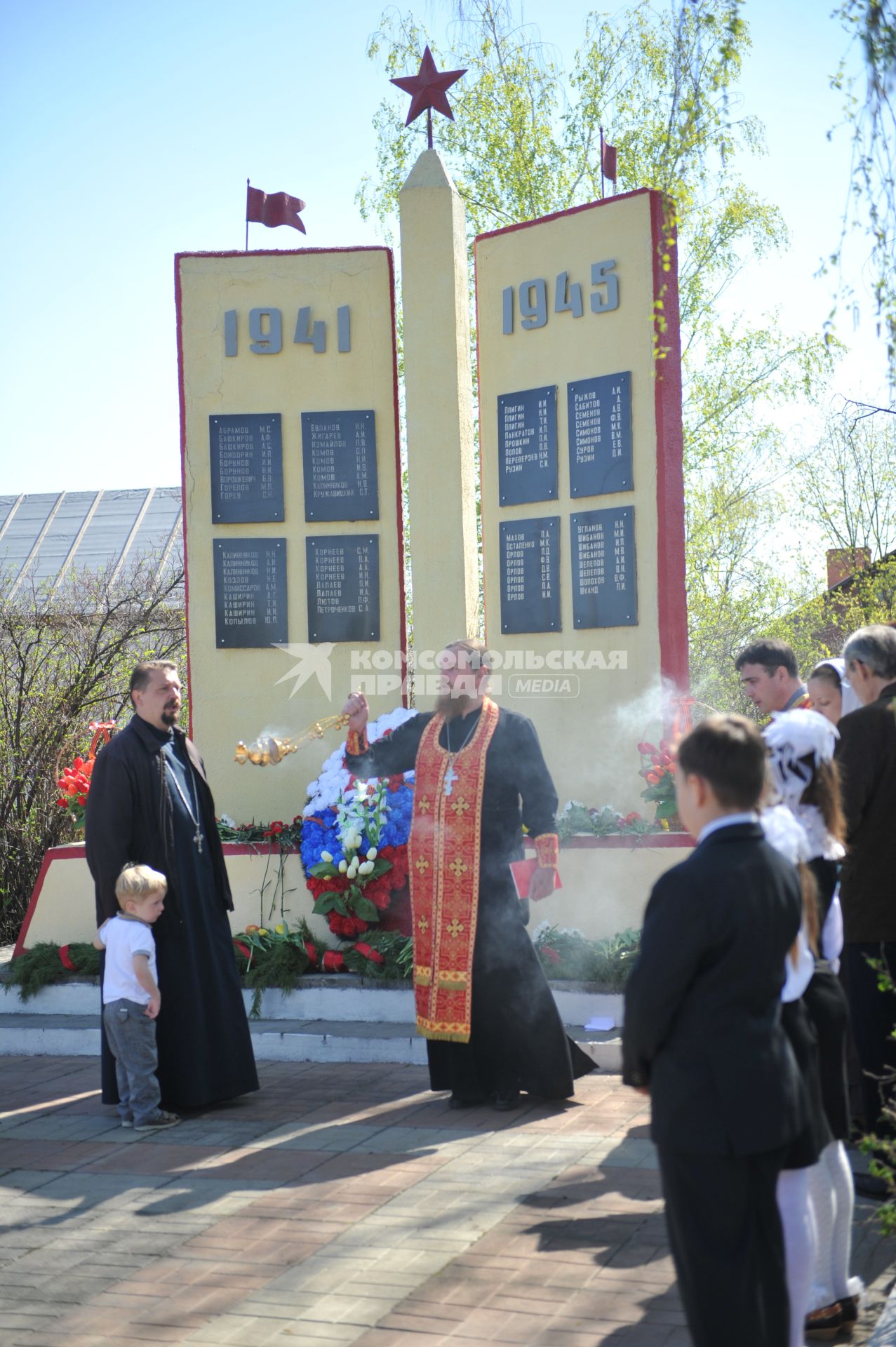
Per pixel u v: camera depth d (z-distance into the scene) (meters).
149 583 10.77
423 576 7.28
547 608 7.13
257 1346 3.14
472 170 13.85
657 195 6.77
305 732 7.54
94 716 10.20
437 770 5.28
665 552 6.71
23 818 9.38
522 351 7.27
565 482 7.10
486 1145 4.64
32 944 7.18
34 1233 4.00
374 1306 3.34
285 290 7.66
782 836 2.78
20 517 22.03
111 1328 3.29
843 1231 3.06
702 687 15.23
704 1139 2.42
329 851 6.54
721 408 14.56
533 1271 3.50
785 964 2.56
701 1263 2.43
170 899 5.30
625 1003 2.55
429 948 5.19
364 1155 4.60
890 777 3.90
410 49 13.76
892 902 3.90
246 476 7.64
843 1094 3.17
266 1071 5.96
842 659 4.43
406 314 7.34
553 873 5.15
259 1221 4.00
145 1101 5.08
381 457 7.58
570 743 7.04
